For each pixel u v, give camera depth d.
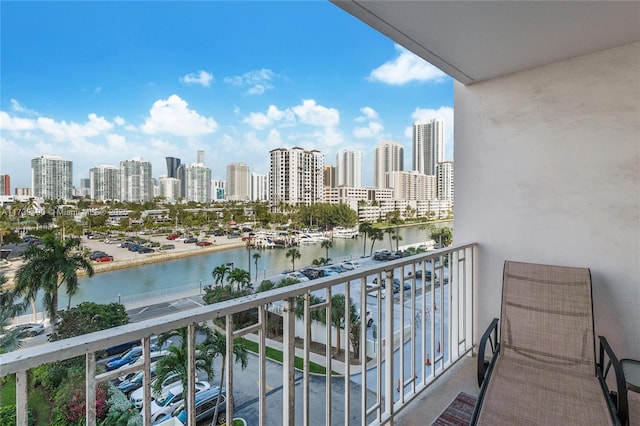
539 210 2.82
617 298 2.51
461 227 3.24
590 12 1.98
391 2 1.87
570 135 2.67
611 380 2.50
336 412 6.73
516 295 2.51
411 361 2.34
